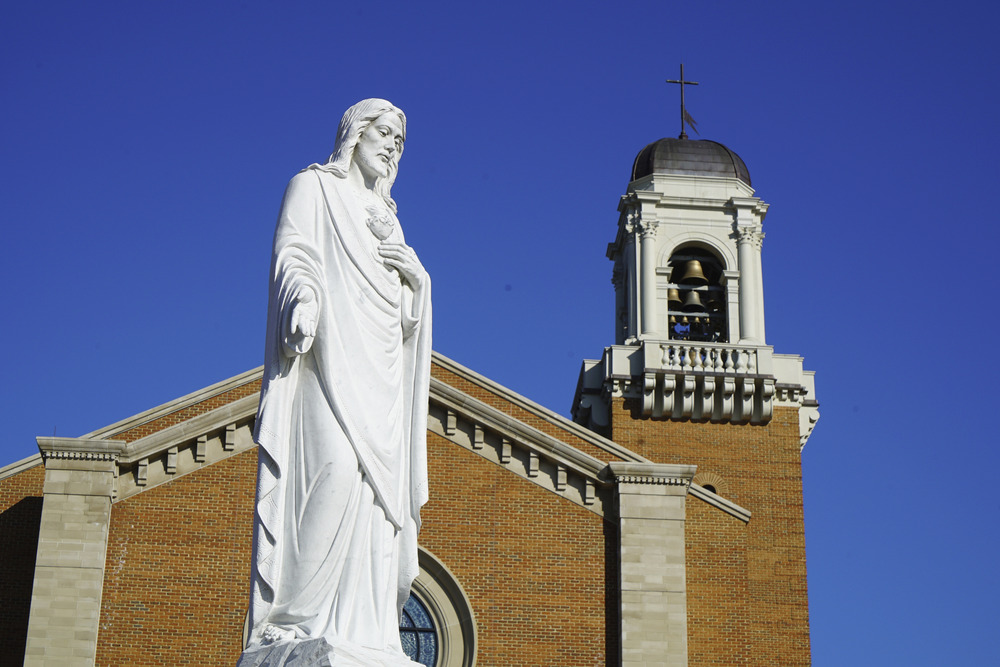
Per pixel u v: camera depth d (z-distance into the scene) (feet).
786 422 178.81
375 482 36.86
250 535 122.93
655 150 195.00
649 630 122.83
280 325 36.70
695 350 180.24
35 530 131.54
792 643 168.14
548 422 142.72
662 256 187.73
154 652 118.73
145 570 121.08
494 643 123.75
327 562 35.99
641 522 126.31
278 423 36.76
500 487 128.67
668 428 178.19
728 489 175.42
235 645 119.65
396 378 38.32
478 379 145.18
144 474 123.24
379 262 38.55
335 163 39.58
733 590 134.10
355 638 35.91
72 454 121.60
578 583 126.00
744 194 191.11
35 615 116.88
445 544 126.52
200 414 131.13
